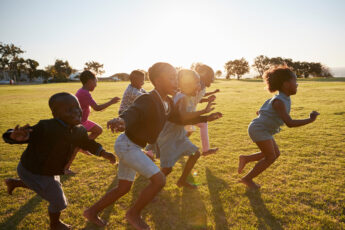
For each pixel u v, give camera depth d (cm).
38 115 1016
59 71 10744
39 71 9894
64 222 253
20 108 1240
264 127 302
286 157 428
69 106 204
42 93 2362
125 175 236
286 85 285
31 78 10088
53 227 233
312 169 375
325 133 586
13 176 382
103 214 266
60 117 206
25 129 182
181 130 299
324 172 362
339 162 402
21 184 267
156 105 225
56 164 216
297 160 412
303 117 795
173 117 271
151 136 231
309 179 340
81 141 228
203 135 405
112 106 1269
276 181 336
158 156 297
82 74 381
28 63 9631
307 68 11069
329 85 2364
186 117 267
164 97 239
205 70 378
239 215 259
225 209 271
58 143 207
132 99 416
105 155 239
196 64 389
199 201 290
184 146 298
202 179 348
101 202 239
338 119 746
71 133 215
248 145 517
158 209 275
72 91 2553
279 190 310
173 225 246
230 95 1725
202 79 374
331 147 480
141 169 218
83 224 250
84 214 240
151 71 227
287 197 293
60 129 206
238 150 484
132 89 414
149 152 381
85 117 395
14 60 9244
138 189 322
